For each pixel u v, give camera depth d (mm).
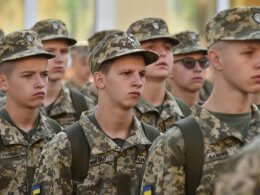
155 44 11992
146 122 11953
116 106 9570
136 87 9516
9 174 10641
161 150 8039
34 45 10906
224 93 8133
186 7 27219
